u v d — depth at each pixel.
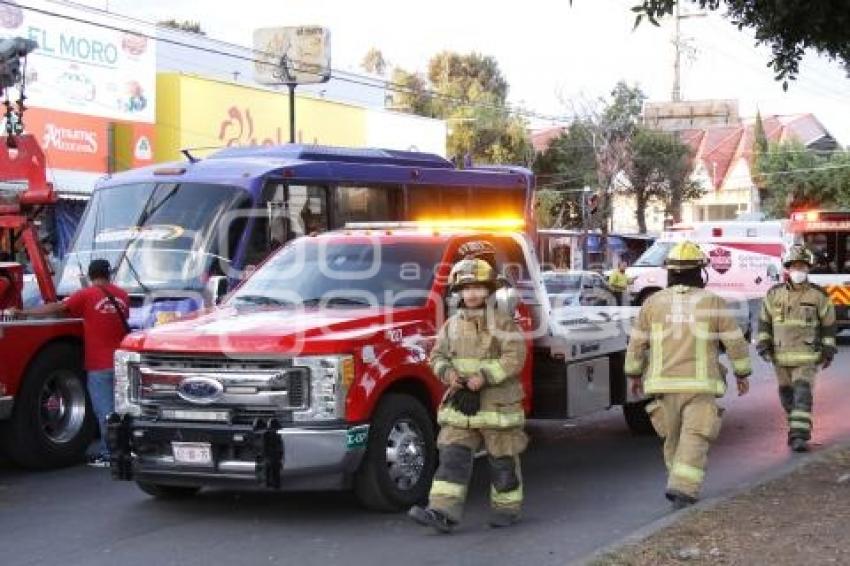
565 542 6.80
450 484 6.96
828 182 60.00
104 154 24.64
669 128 58.09
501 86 70.19
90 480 8.98
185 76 27.30
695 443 7.21
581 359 9.16
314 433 6.86
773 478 8.05
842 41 7.54
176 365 7.23
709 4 7.68
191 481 7.15
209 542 6.88
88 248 11.89
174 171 12.42
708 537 6.33
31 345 9.23
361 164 14.09
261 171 12.31
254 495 8.12
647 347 7.48
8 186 10.24
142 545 6.84
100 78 24.58
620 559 5.92
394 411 7.38
